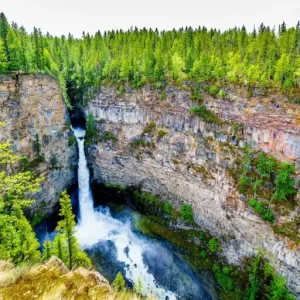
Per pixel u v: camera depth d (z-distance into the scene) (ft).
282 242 143.23
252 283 145.07
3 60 183.32
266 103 164.86
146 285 159.94
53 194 202.80
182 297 154.61
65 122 214.90
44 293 33.86
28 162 180.96
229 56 220.84
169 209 201.67
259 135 166.20
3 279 36.17
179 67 212.64
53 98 200.13
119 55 272.51
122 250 185.06
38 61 212.64
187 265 172.55
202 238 180.65
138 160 217.77
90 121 236.43
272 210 149.69
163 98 205.26
